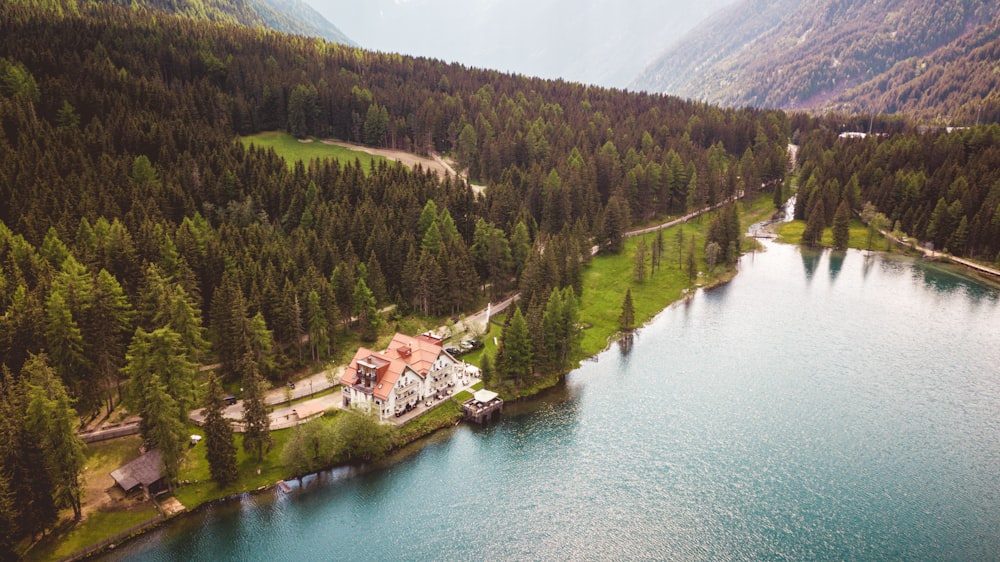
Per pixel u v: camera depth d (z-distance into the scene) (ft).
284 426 330.13
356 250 500.74
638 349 456.86
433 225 508.94
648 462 322.75
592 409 373.81
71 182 490.08
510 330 387.55
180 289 352.08
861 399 383.04
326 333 399.03
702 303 546.26
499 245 512.63
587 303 529.04
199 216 481.46
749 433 348.18
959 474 311.88
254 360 357.00
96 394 320.70
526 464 320.91
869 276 606.55
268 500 288.30
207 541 262.26
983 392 390.21
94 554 250.37
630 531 274.57
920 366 424.87
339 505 288.10
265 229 524.93
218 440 285.23
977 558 258.78
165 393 281.54
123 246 389.80
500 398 377.30
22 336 304.30
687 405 377.91
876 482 306.14
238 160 622.13
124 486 274.36
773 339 471.21
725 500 294.05
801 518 281.74
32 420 248.93
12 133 562.66
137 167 544.21
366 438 315.99
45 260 368.27
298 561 254.88
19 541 242.99
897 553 261.24
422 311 479.82
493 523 279.28
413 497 295.07
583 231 596.29
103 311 321.93
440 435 345.10
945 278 598.75
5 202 451.53
